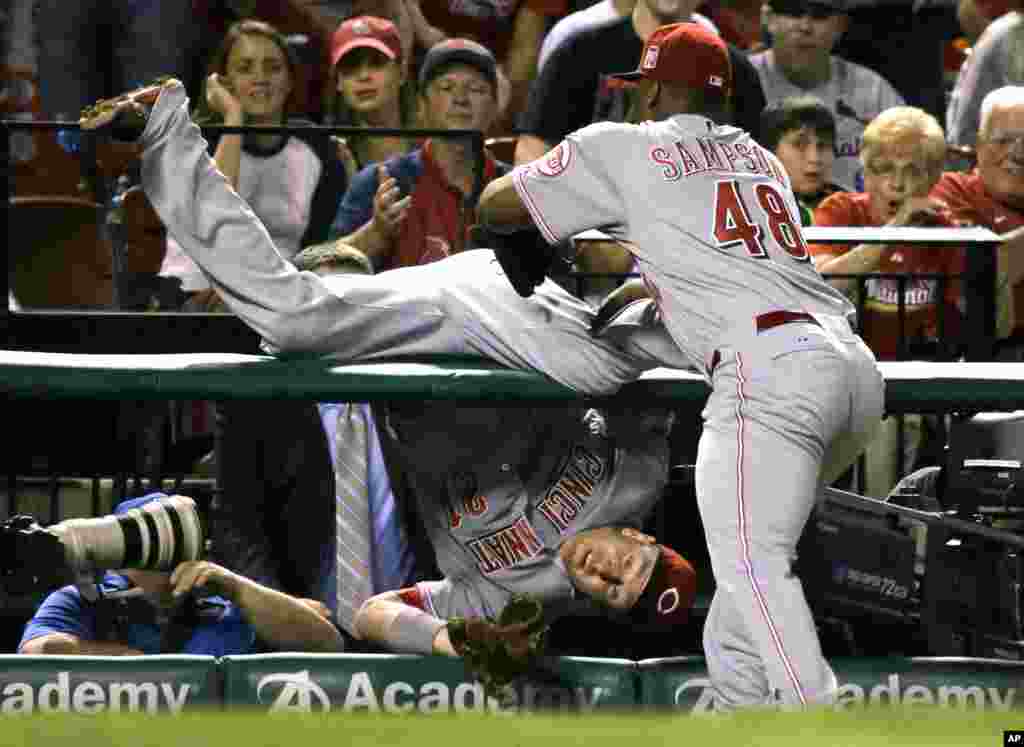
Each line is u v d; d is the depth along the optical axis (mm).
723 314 17938
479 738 12328
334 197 29828
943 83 35375
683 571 19531
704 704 18922
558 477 19984
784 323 17875
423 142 30922
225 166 28953
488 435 19828
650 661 19109
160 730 12312
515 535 19750
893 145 28469
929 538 21438
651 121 18812
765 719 13258
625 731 12641
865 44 34188
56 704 18609
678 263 18062
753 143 18953
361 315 19125
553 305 19438
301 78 31078
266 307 18844
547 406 19266
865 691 19203
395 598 20000
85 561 19031
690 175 18266
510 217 18391
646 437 20281
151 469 24297
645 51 19125
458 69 30172
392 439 20422
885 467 25797
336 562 21891
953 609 21312
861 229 24656
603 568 19406
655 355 19047
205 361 19109
